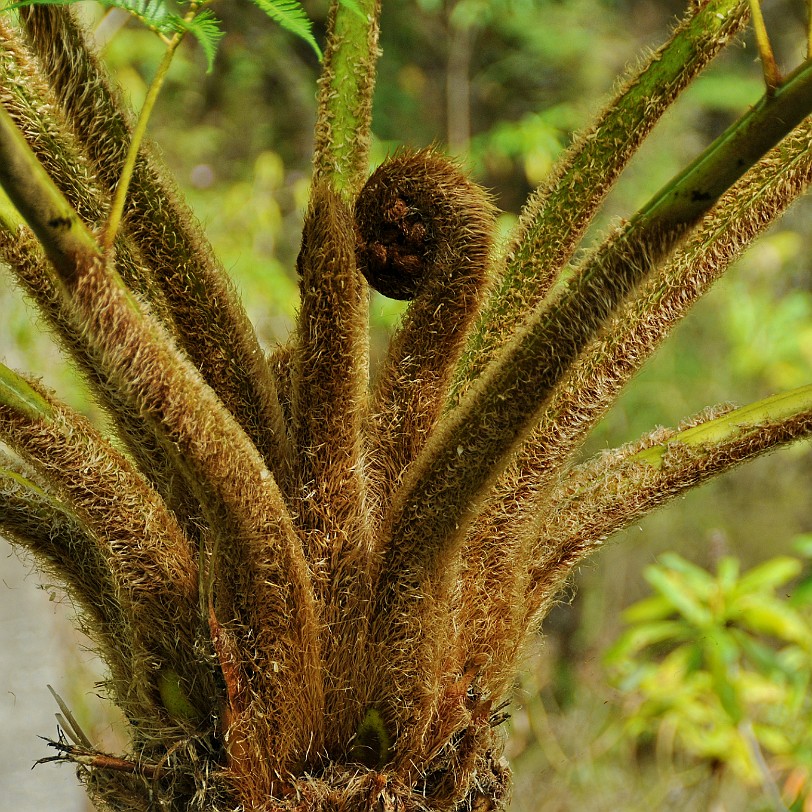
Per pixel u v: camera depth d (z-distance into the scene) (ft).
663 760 8.00
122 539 3.43
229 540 3.36
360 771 3.48
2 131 2.93
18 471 3.65
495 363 3.28
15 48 3.31
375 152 10.29
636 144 3.56
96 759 3.58
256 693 3.44
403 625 3.45
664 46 3.49
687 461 3.68
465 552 3.57
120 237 3.49
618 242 3.16
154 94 3.12
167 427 3.21
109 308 3.11
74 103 3.40
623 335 3.56
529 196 3.70
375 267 3.54
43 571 3.68
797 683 6.08
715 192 3.11
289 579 3.40
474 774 3.59
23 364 7.60
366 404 3.63
